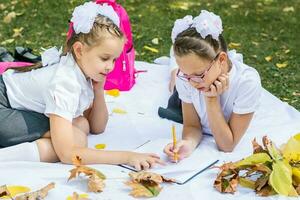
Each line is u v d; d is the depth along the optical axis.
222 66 3.09
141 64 4.46
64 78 3.10
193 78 3.06
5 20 5.71
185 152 3.21
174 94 3.72
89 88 3.26
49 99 3.09
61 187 2.90
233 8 6.06
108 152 3.12
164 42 5.35
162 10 6.01
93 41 3.07
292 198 2.85
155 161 3.09
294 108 3.85
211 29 2.99
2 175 2.98
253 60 5.04
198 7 6.09
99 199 2.82
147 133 3.54
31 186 2.92
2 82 3.35
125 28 3.92
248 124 3.24
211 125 3.22
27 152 3.15
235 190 2.90
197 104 3.29
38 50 5.13
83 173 3.01
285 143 3.18
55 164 3.12
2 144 3.23
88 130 3.46
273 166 2.89
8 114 3.22
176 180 2.99
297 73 4.82
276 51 5.22
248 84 3.16
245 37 5.48
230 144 3.25
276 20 5.83
